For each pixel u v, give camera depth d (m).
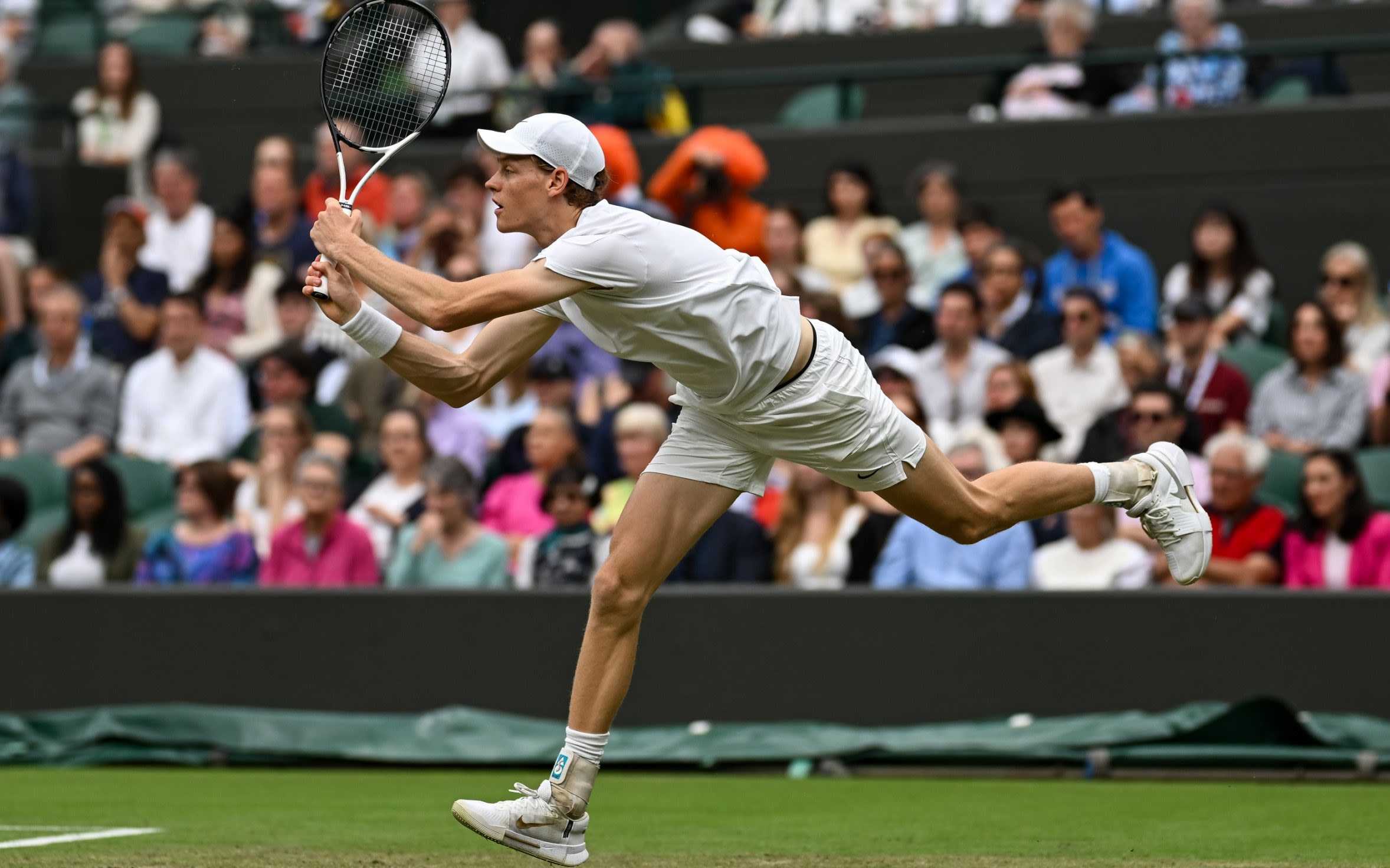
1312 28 42.62
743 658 24.05
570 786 13.73
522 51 54.22
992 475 14.98
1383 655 22.41
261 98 47.50
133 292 36.06
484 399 30.72
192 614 25.45
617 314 13.43
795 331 13.81
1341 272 30.12
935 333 31.05
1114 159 38.31
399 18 15.30
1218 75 38.47
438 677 24.75
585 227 13.20
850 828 17.55
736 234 34.59
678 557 14.05
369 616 24.98
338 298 13.20
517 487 27.78
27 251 41.22
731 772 23.31
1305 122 37.09
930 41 45.53
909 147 39.78
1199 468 25.36
